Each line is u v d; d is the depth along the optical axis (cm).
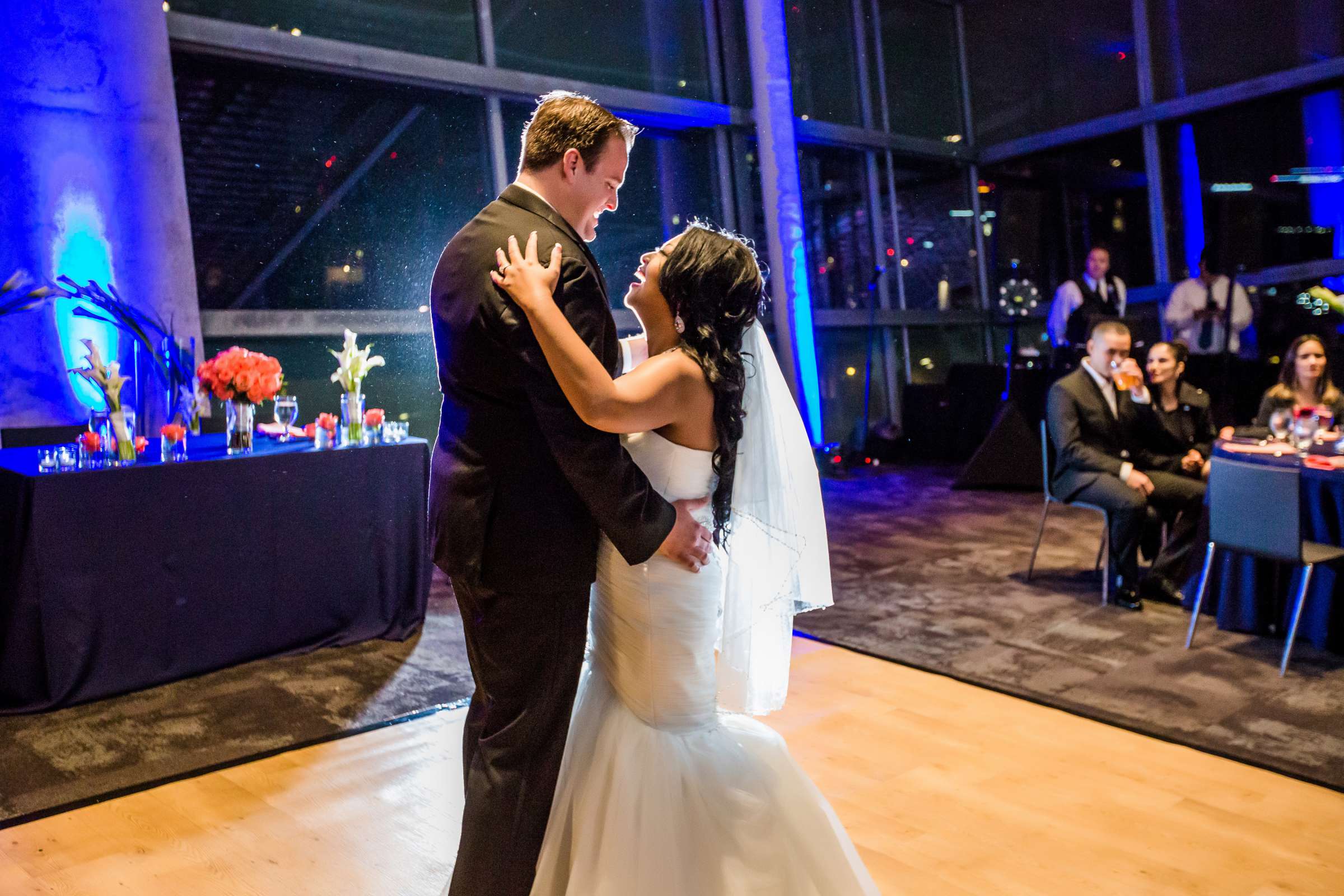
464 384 178
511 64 721
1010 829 268
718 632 201
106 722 348
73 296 505
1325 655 398
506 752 183
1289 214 820
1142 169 901
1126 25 892
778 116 803
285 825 274
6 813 281
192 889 243
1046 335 984
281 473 412
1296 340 501
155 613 382
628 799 185
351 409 448
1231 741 318
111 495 371
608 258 792
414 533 448
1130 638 423
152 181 543
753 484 193
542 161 181
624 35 791
